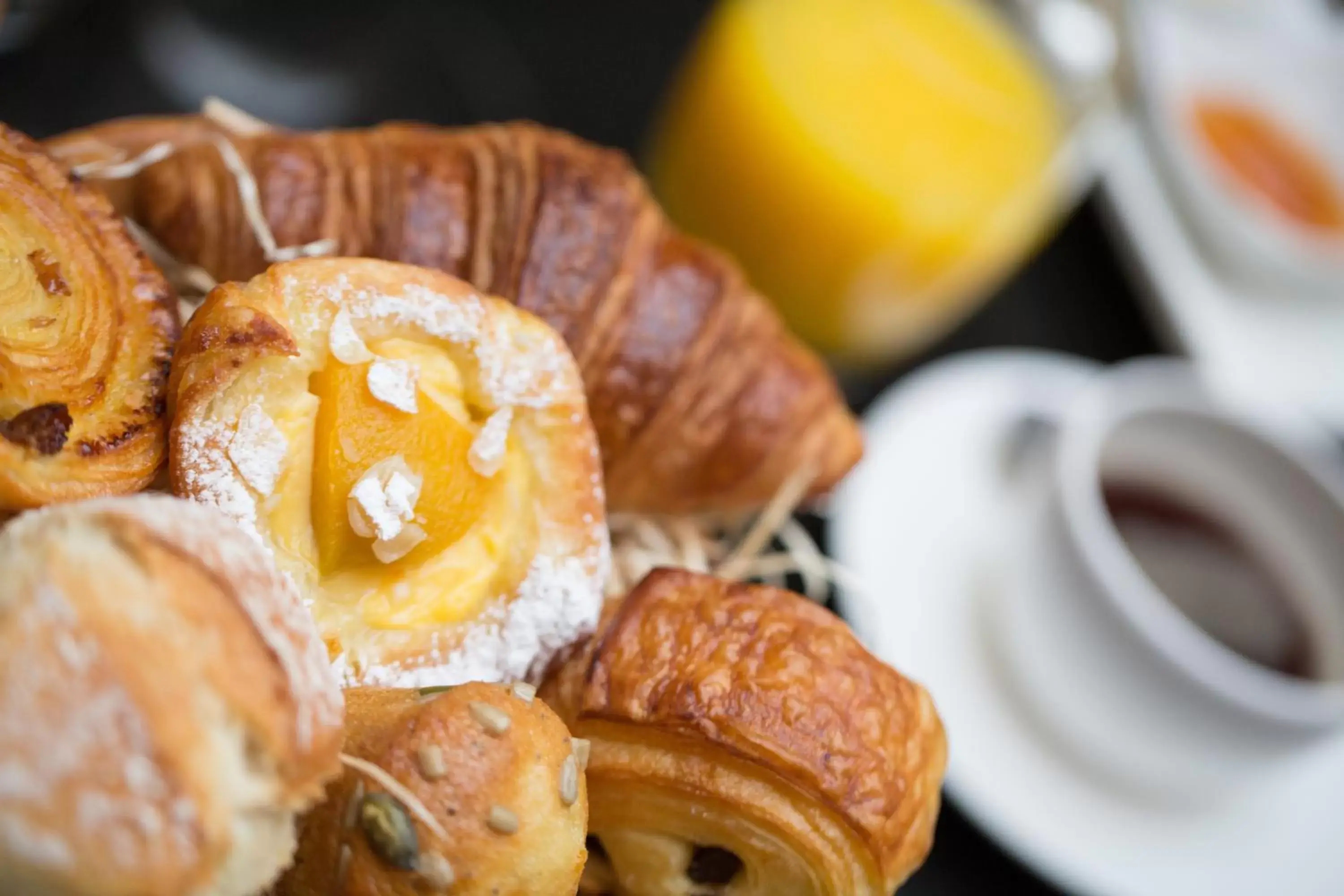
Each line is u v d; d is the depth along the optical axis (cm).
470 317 36
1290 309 82
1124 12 82
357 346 34
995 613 59
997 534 62
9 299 33
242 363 33
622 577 44
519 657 36
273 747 29
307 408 34
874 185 62
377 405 34
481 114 70
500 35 73
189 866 28
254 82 64
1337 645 56
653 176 73
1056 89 70
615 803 37
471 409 36
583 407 37
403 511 34
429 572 35
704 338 45
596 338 44
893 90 64
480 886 32
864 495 62
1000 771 56
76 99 58
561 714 37
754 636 37
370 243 42
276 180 42
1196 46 88
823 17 66
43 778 28
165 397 35
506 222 43
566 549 36
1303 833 58
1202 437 60
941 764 39
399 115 67
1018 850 54
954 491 64
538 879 32
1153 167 82
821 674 37
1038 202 68
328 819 32
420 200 42
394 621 35
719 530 51
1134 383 62
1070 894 55
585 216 44
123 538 29
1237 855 56
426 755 32
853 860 37
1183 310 77
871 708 37
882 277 66
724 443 46
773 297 69
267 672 29
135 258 36
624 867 37
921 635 59
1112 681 55
